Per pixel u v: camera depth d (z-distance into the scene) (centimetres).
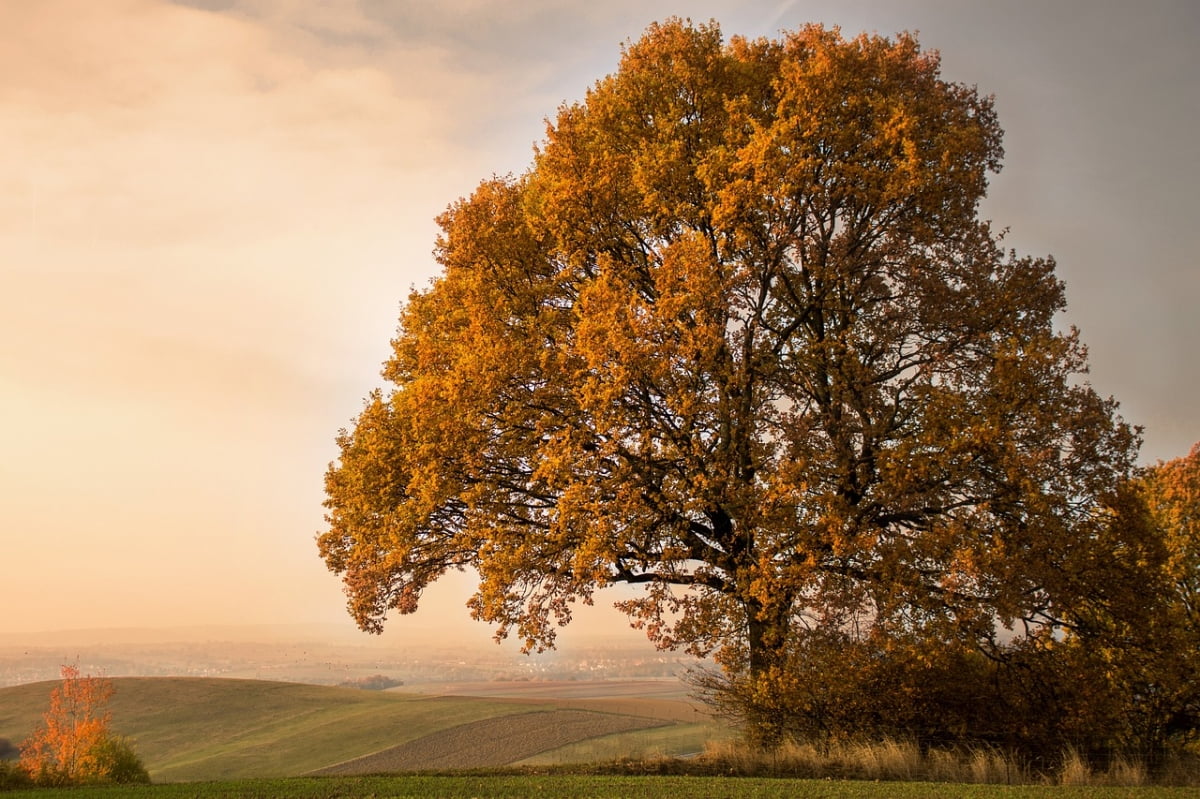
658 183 2189
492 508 2120
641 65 2416
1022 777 1703
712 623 1917
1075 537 1967
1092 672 1947
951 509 2072
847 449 2147
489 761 5497
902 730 1905
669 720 6725
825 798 1288
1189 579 2911
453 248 2364
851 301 2339
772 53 2427
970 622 1862
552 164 2330
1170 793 1366
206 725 7819
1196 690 2055
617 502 1944
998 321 2225
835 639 1900
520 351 2047
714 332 1959
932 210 2184
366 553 2270
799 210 2191
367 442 2319
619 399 2044
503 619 2039
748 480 2094
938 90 2361
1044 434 1988
